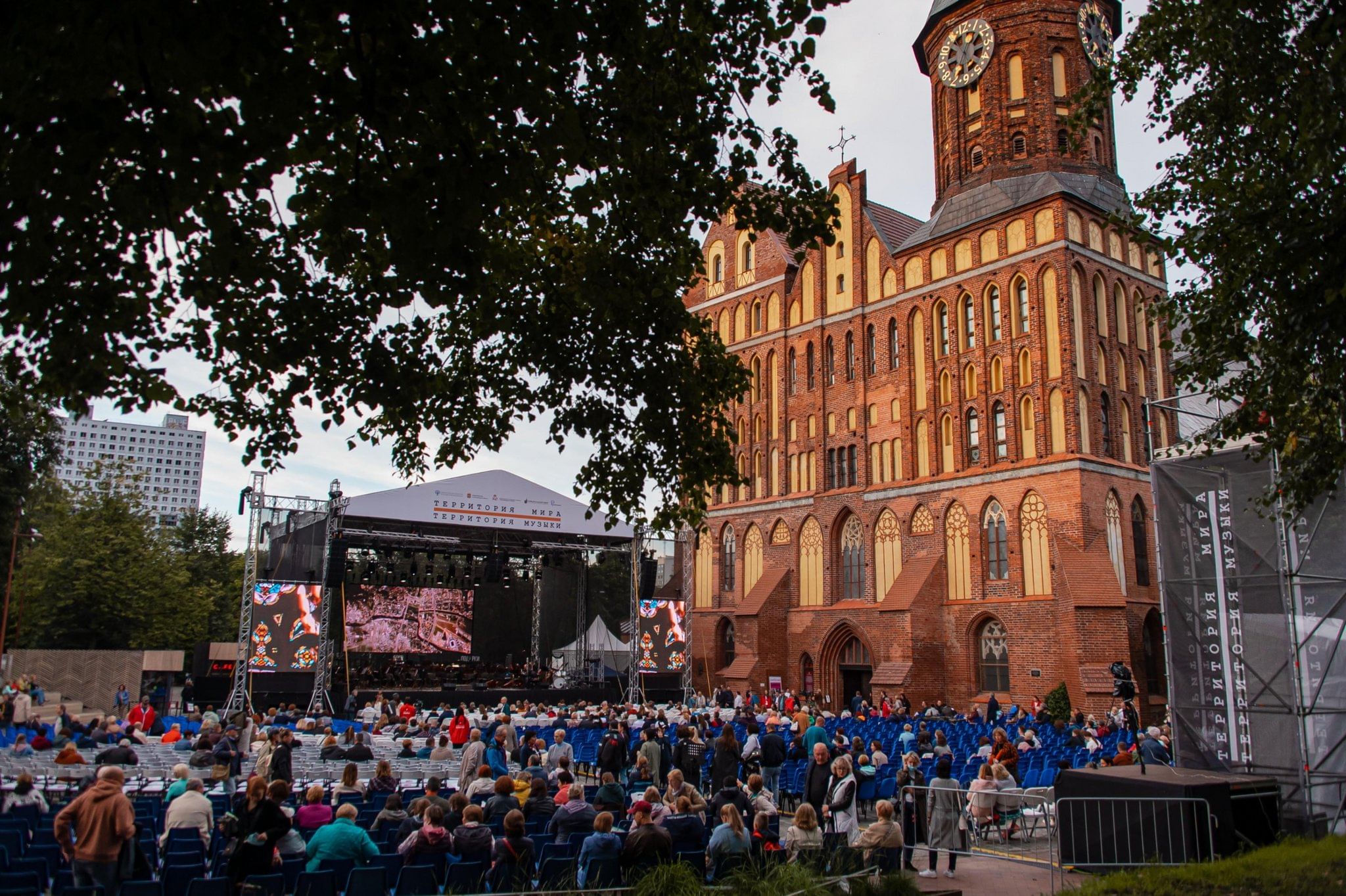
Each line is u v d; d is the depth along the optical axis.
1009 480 39.62
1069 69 44.12
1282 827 15.20
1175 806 13.23
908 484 43.69
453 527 42.19
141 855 10.79
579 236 13.41
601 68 10.42
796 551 48.72
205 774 17.14
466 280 9.55
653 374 13.29
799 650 47.41
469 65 9.02
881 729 30.58
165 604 55.38
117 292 8.84
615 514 13.88
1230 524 18.28
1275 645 17.39
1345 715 16.55
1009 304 40.94
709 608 52.84
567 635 61.50
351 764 14.06
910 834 14.84
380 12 7.86
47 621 50.22
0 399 10.02
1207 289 14.22
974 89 45.81
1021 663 38.00
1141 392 41.25
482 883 10.16
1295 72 12.70
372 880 9.33
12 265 7.77
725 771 16.69
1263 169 13.43
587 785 20.86
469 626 51.84
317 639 36.28
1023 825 16.88
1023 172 43.19
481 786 15.39
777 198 11.58
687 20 10.69
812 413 49.25
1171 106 15.19
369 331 11.18
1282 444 13.40
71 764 16.81
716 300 55.47
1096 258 40.53
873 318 46.97
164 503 199.50
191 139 7.79
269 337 10.81
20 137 7.36
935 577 41.66
